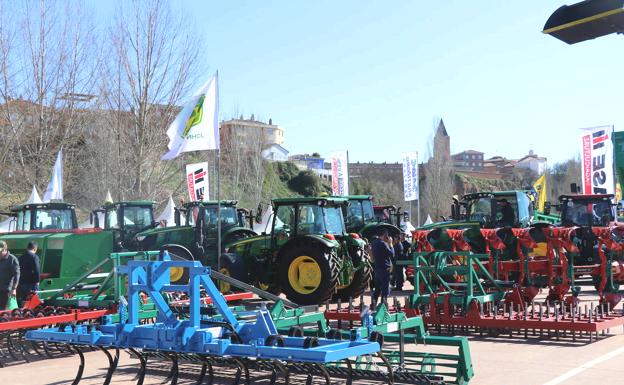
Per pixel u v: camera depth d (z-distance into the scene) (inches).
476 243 600.1
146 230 673.0
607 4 164.4
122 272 243.0
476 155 5177.2
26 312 340.5
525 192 653.3
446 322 377.1
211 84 503.2
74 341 235.1
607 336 362.3
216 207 638.5
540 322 350.6
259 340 215.5
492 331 374.6
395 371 241.4
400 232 684.7
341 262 501.7
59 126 1115.9
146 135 1052.5
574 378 259.3
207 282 227.3
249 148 1585.9
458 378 235.5
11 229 673.0
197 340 210.8
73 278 423.5
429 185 2183.8
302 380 252.5
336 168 1019.3
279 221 525.3
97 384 261.9
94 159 1117.7
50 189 771.4
